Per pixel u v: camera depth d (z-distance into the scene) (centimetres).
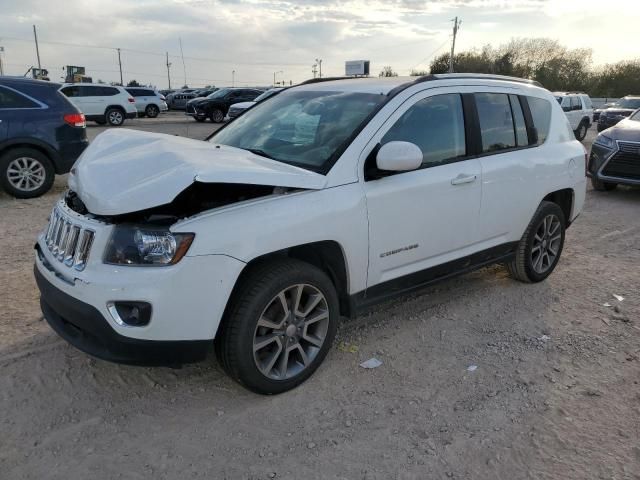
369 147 341
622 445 283
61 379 330
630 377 348
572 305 461
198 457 269
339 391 326
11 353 355
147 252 269
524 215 461
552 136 494
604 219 787
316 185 314
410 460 270
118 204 264
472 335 402
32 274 493
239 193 306
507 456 273
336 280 343
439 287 493
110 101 2428
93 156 331
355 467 264
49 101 826
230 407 309
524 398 323
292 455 272
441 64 6719
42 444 275
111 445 276
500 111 440
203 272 273
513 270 495
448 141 394
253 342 298
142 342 271
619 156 927
